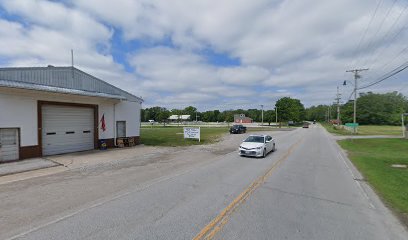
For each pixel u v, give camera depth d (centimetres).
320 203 636
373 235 459
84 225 484
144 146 1992
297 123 11325
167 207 586
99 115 1794
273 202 635
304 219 528
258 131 4903
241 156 1462
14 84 1220
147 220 509
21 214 544
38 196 675
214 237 438
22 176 930
